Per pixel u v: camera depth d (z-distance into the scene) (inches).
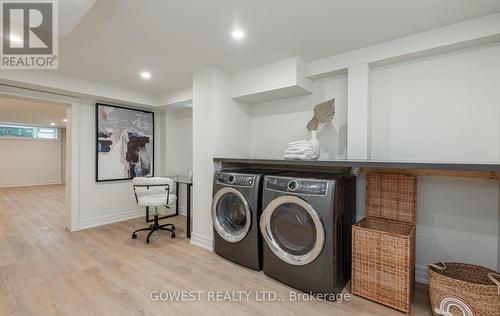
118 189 158.1
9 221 157.5
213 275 88.4
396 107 88.9
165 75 122.0
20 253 105.7
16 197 242.4
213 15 69.3
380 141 91.8
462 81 77.6
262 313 67.9
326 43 87.0
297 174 91.6
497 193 72.1
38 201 223.0
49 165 348.5
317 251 73.3
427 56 83.2
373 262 72.2
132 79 128.7
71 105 137.6
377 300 71.7
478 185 74.9
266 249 87.3
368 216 89.3
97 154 146.5
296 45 88.6
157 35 81.1
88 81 130.2
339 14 68.7
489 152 73.6
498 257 71.2
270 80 104.7
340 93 102.4
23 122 308.0
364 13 68.2
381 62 89.0
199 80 115.3
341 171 99.9
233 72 117.1
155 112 176.1
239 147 124.1
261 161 94.7
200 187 115.6
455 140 78.7
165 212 172.2
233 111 120.5
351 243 84.6
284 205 80.8
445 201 79.9
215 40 84.8
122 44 87.7
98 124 146.5
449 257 79.3
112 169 153.6
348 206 83.8
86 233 133.3
